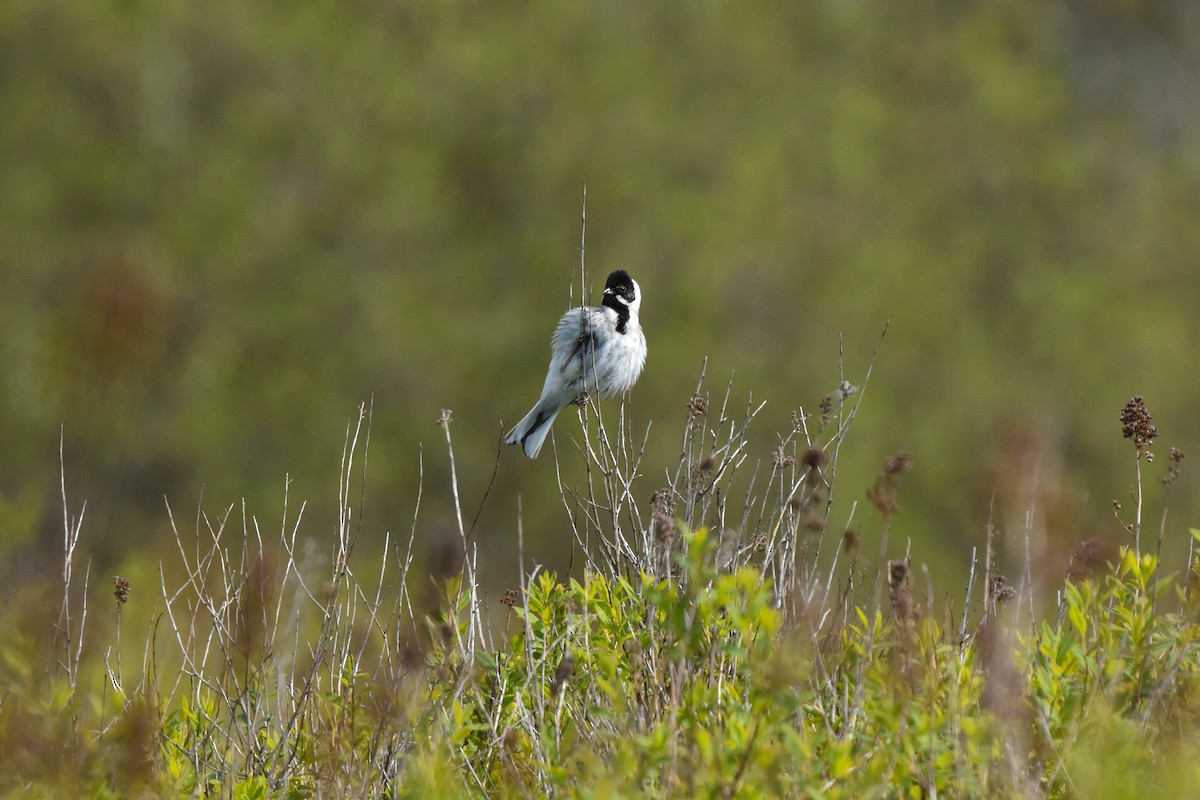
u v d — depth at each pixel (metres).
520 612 5.42
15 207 25.00
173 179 26.47
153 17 26.39
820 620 5.18
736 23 32.66
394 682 5.17
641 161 29.58
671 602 4.56
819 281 30.28
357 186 27.45
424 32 29.08
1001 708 4.43
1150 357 32.72
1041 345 32.78
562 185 28.55
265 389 25.66
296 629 5.46
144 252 23.48
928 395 30.23
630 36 31.61
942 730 4.52
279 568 5.90
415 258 27.97
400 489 25.64
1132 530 5.30
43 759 4.64
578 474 24.98
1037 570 5.21
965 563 26.17
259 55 27.16
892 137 34.84
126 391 11.38
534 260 28.11
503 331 27.55
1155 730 4.76
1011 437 5.58
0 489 21.72
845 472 26.36
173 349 21.20
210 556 5.93
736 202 29.81
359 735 5.27
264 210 26.97
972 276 34.06
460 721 4.80
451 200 28.53
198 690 5.62
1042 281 33.69
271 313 26.19
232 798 5.00
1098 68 41.75
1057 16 41.81
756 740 4.24
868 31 35.94
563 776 4.44
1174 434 32.16
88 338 11.24
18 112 25.67
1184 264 36.44
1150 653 4.95
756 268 29.28
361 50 28.05
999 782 4.41
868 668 4.59
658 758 4.24
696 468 5.65
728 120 31.42
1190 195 38.75
